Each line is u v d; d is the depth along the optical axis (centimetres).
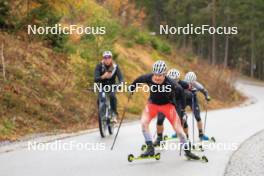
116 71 3669
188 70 11331
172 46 12619
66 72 5362
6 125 3625
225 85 12194
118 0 10556
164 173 2497
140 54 9456
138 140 3622
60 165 2617
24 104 4081
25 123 3844
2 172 2412
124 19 10556
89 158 2845
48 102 4438
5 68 4397
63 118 4397
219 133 4341
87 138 3656
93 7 7269
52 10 5597
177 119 2823
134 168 2602
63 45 5741
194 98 3694
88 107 5028
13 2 5378
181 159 2900
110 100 3734
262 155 3209
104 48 6275
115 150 3155
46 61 5212
